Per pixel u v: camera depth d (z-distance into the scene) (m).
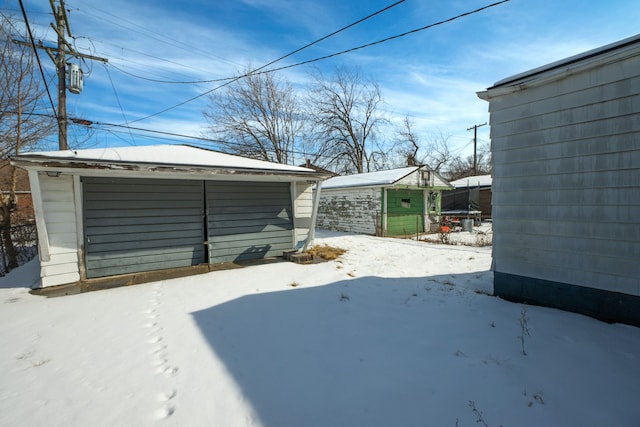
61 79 9.95
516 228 4.45
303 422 2.16
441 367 2.79
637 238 3.36
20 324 3.99
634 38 3.25
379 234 14.13
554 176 4.01
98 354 3.19
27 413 2.29
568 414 2.16
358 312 4.27
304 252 8.84
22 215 16.64
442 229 14.42
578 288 3.84
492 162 4.71
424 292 5.10
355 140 29.67
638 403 2.23
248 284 5.81
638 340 3.09
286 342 3.40
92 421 2.21
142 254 6.79
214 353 3.17
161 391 2.55
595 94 3.62
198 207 7.46
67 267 5.97
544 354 2.90
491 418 2.14
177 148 8.51
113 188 6.48
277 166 8.34
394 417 2.20
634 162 3.36
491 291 5.07
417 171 14.91
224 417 2.23
